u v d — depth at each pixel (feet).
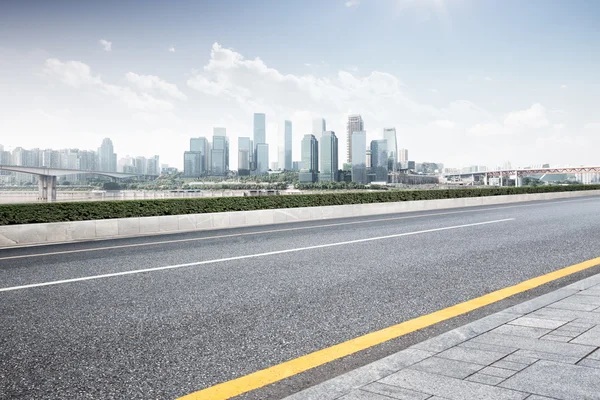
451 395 7.59
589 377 8.06
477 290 16.47
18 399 8.38
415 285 17.31
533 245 26.78
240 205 50.06
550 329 10.92
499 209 59.52
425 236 31.81
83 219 39.17
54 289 17.29
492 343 10.13
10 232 32.83
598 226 35.96
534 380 8.03
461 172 527.40
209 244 29.84
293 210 51.60
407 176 522.88
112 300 15.56
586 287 15.24
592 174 383.86
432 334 11.81
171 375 9.43
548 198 91.66
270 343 11.31
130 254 26.08
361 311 14.01
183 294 16.26
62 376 9.43
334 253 24.90
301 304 14.82
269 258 23.53
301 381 9.09
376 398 7.61
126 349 10.98
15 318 13.58
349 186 431.84
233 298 15.65
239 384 8.95
